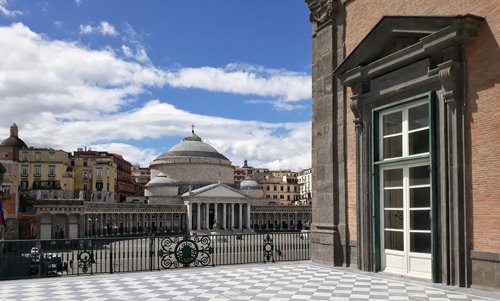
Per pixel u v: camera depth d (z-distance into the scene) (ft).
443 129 37.42
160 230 350.23
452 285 36.14
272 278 42.11
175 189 373.81
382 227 45.37
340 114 51.83
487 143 34.27
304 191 523.29
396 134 44.11
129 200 408.87
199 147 417.49
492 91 34.12
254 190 410.52
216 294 34.60
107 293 35.58
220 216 372.17
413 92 41.27
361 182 47.29
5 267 47.47
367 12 48.62
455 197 36.11
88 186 356.79
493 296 31.53
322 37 55.47
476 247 34.68
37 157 309.63
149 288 37.70
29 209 287.07
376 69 44.70
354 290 35.27
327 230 52.21
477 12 35.83
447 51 37.22
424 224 40.19
